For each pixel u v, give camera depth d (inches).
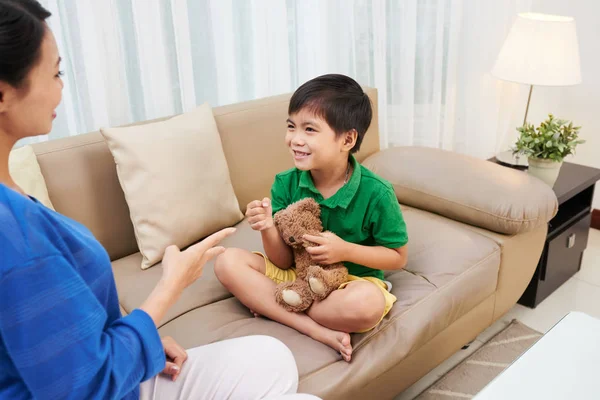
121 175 59.6
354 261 51.9
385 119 95.0
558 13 101.0
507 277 67.8
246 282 52.1
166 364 38.8
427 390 62.7
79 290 26.2
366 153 85.7
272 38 81.2
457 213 70.6
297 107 49.6
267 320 52.2
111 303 32.3
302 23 83.1
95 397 27.1
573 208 83.8
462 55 101.3
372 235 55.6
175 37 72.1
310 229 51.3
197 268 35.8
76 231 29.7
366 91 84.4
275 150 75.4
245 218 72.2
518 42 84.0
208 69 78.2
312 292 49.5
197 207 62.9
